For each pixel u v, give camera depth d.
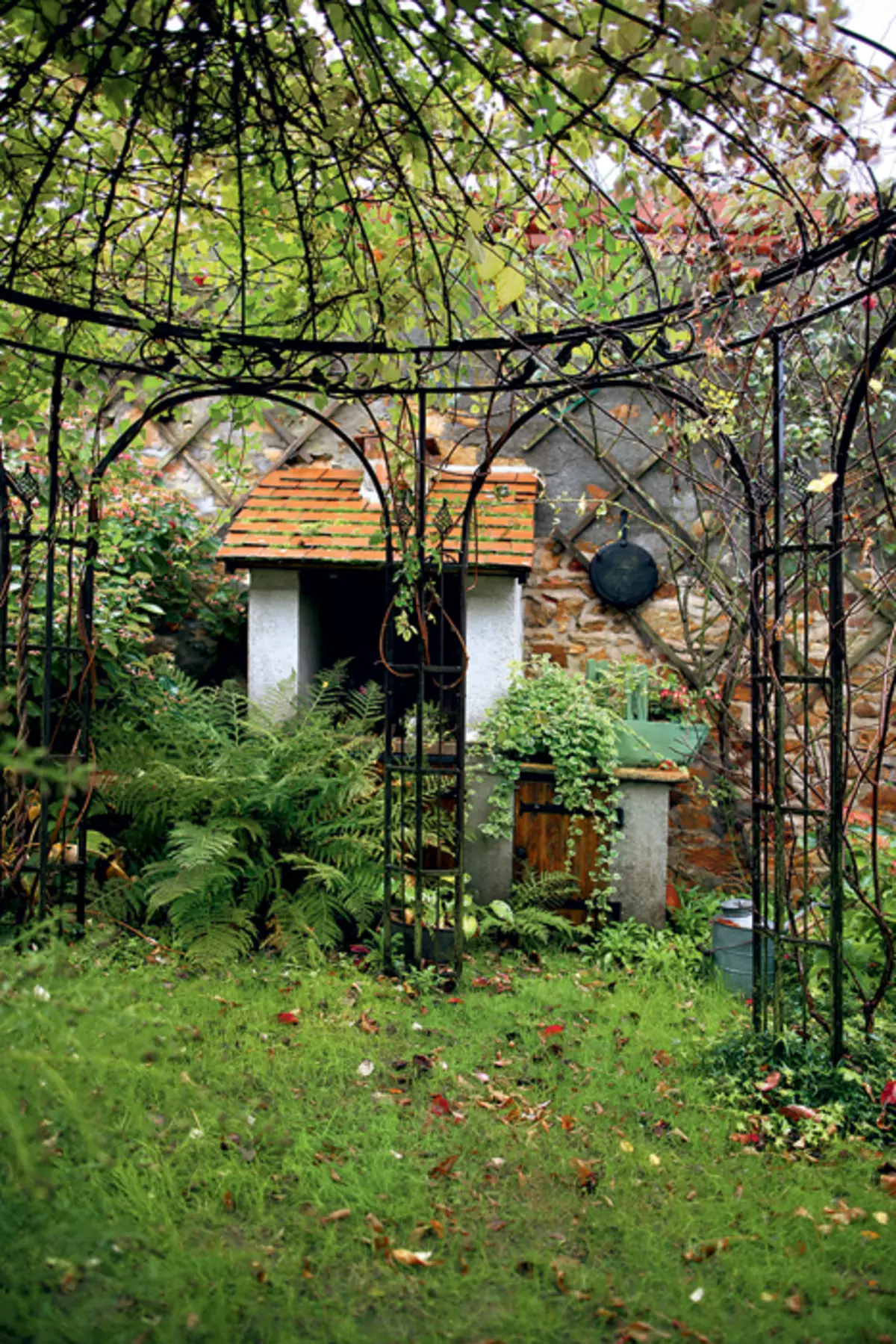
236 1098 2.92
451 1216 2.41
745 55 2.22
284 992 3.90
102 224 3.17
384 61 2.40
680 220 3.52
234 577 6.42
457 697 4.28
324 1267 2.17
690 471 5.19
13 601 4.68
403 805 4.59
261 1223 2.31
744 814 5.79
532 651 6.23
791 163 2.77
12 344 3.50
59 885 4.02
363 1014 3.71
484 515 5.58
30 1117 1.77
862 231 2.67
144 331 3.53
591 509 6.16
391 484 4.21
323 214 3.18
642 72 2.28
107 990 2.07
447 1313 2.02
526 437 6.25
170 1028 2.21
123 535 5.65
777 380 3.14
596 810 5.05
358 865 4.68
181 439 6.62
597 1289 2.13
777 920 3.25
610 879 5.08
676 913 5.28
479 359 3.88
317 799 4.76
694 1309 2.07
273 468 6.57
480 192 3.05
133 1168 2.32
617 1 2.16
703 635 5.82
